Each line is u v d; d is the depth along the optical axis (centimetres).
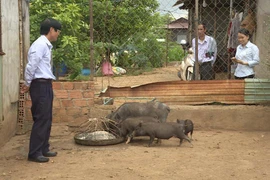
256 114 731
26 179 470
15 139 671
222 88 750
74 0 1082
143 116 671
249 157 559
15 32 691
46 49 537
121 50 1436
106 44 1192
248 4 985
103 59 1195
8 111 651
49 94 546
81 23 1105
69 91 735
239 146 623
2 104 616
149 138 686
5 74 629
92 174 484
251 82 743
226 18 1516
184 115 738
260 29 905
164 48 2169
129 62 1700
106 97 764
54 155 571
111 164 527
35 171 500
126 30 1464
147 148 614
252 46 732
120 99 762
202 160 545
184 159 550
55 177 475
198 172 491
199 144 638
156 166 516
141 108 675
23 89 552
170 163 530
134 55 1678
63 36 938
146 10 1567
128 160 545
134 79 1445
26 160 551
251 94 749
